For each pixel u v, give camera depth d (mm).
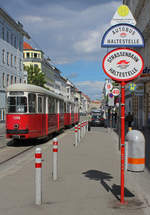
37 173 5395
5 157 11211
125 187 6676
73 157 11039
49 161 10148
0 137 19969
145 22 28203
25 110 14453
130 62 5598
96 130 28156
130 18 6812
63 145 15141
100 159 10602
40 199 5387
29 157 11320
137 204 5402
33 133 14750
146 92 28156
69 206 5289
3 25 46344
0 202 5520
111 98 23141
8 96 14648
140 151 5309
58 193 6121
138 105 32688
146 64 29453
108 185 6820
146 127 28156
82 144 15688
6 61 48125
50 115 17828
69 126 31594
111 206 5285
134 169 5309
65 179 7406
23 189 6434
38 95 15297
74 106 35656
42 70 78125
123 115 5539
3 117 46000
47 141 17469
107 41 5926
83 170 8562
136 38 5887
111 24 6859
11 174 8039
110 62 5613
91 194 6055
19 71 55812
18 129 14336
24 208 5176
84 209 5125
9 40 49562
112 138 19469
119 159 10641
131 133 5398
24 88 14562
